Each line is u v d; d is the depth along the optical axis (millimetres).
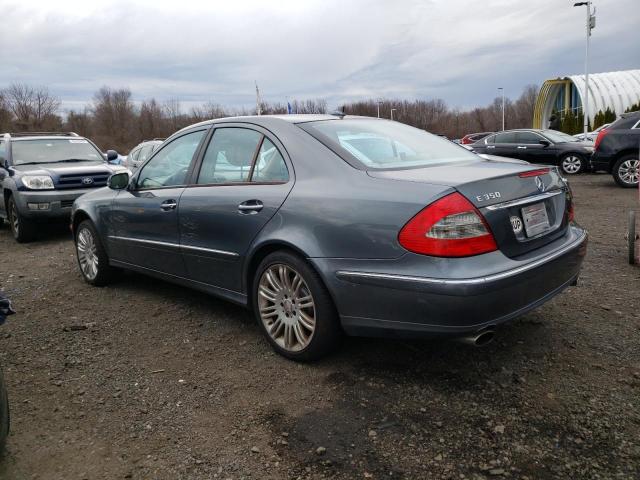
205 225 3918
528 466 2441
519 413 2838
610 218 8164
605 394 2986
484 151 16953
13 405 3070
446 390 3090
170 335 4051
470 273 2715
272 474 2449
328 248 3123
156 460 2568
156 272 4617
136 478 2445
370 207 2980
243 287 3766
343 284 3068
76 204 5562
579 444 2576
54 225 8891
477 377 3219
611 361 3354
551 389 3057
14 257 7250
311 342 3324
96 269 5305
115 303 4828
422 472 2428
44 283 5617
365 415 2877
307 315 3373
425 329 2842
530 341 3666
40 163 9109
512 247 2932
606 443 2574
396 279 2846
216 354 3691
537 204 3178
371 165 3305
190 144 4367
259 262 3674
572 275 3371
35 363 3617
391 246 2871
